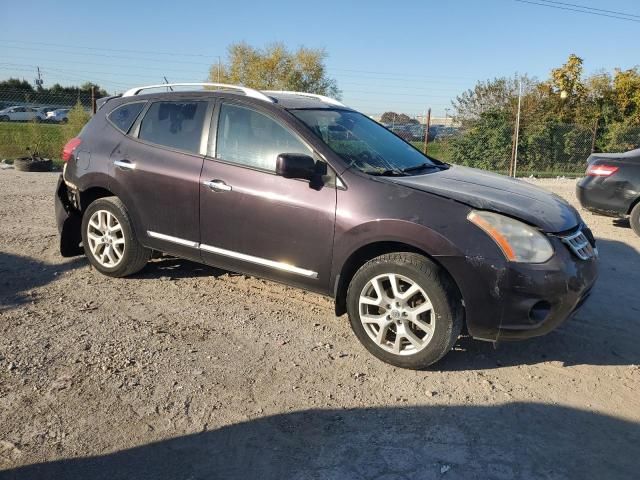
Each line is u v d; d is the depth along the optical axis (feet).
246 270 14.49
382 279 12.31
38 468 8.80
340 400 11.03
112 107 17.38
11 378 11.29
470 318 11.64
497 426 10.34
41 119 56.95
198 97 15.52
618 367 12.78
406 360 12.18
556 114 82.69
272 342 13.42
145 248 16.63
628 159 25.89
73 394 10.84
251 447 9.50
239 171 14.15
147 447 9.41
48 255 19.26
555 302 11.50
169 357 12.46
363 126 15.92
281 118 13.94
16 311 14.58
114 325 13.98
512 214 11.59
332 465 9.10
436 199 12.03
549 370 12.55
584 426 10.43
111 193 17.31
